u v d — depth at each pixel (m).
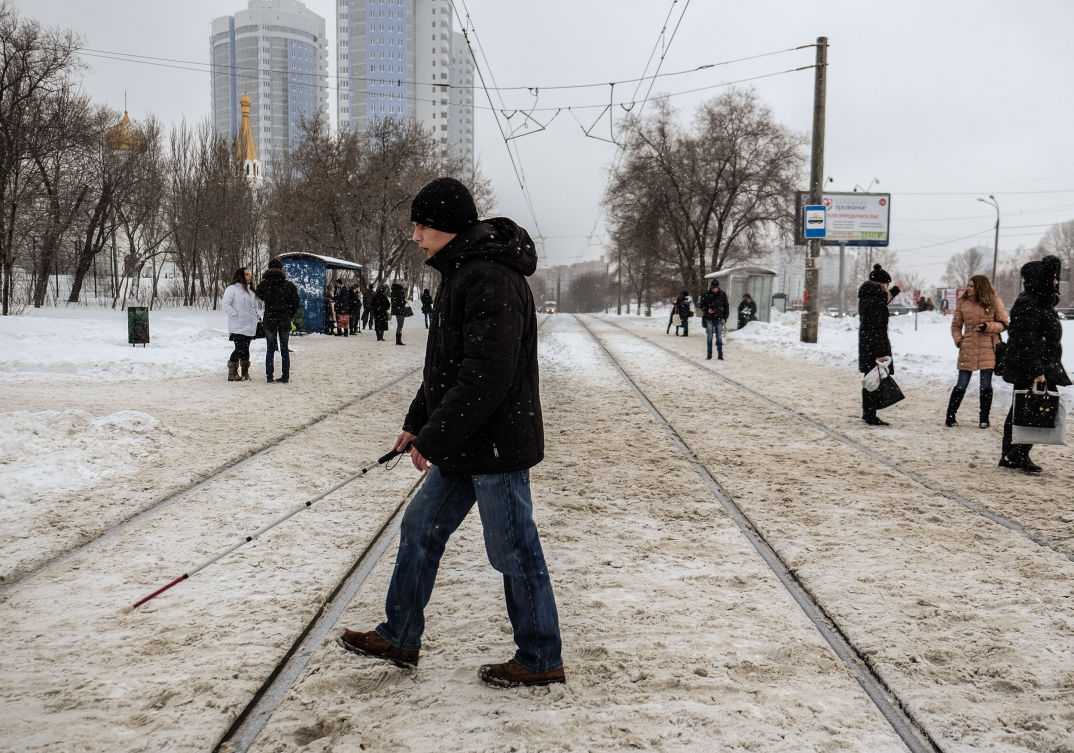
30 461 5.75
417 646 2.84
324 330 26.09
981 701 2.65
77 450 6.13
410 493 5.45
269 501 5.14
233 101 198.25
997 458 6.83
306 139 36.19
